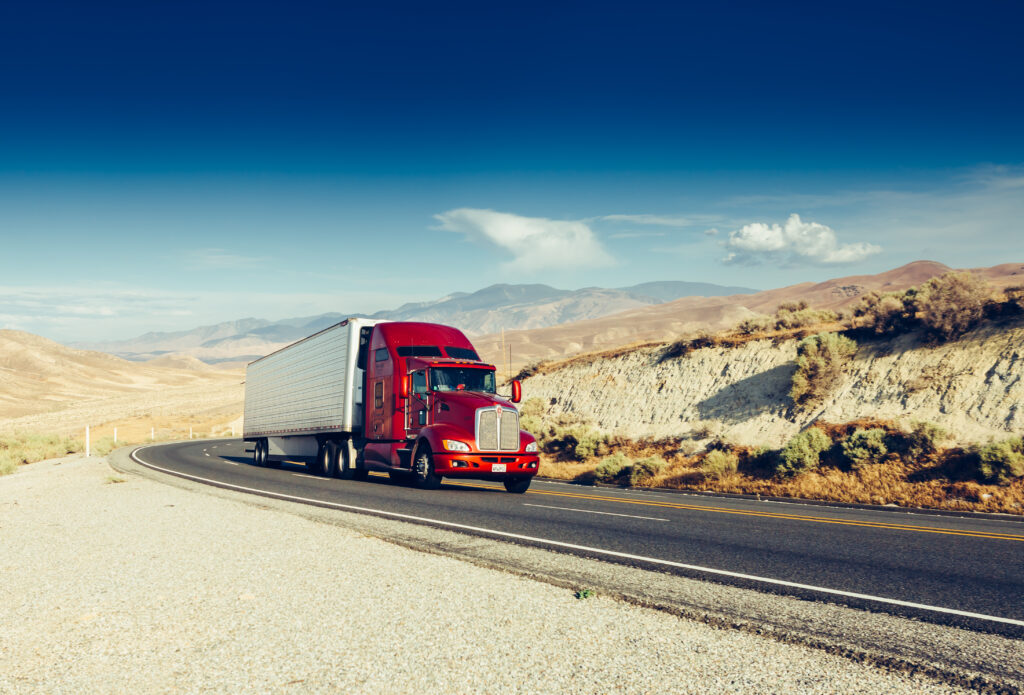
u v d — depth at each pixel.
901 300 24.52
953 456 17.56
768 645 4.84
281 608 5.73
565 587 6.52
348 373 20.08
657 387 29.70
